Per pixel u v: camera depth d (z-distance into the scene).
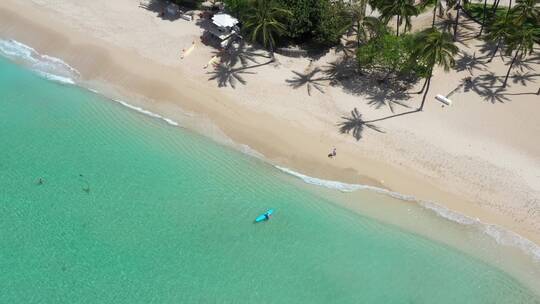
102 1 69.44
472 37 65.88
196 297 39.94
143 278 40.91
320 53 61.94
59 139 51.41
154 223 44.62
